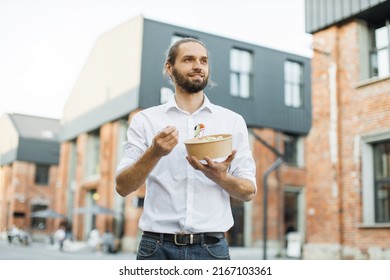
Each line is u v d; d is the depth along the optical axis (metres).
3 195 29.16
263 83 23.34
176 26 21.25
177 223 2.34
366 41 11.79
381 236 10.48
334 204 11.68
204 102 2.49
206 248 2.34
